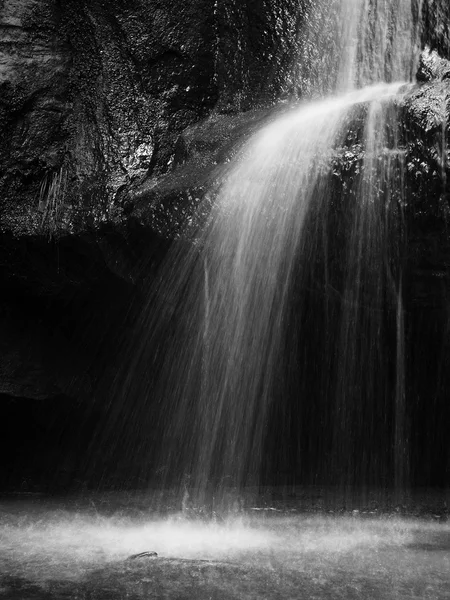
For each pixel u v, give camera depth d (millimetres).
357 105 6191
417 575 4152
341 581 4000
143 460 7688
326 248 5844
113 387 7625
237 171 6262
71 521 5922
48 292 7297
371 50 8414
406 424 7070
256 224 5992
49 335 7730
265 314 6148
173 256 6273
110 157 7367
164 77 7969
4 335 7551
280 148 6203
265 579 4031
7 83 7574
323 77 8586
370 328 6273
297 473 7523
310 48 8656
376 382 6629
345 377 6566
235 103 8250
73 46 7918
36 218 6980
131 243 6418
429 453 7426
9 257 7055
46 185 7316
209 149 7105
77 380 7781
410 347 6402
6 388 7543
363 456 7371
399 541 5188
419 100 5734
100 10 7969
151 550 4785
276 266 5969
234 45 8367
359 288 5906
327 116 6344
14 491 7977
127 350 7355
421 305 6023
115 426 7754
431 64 6938
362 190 5723
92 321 7469
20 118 7551
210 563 4383
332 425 7043
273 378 6590
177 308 6535
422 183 5590
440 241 5652
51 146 7508
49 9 7914
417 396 6863
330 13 8695
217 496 7105
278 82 8484
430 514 6414
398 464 7469
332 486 7520
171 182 6609
